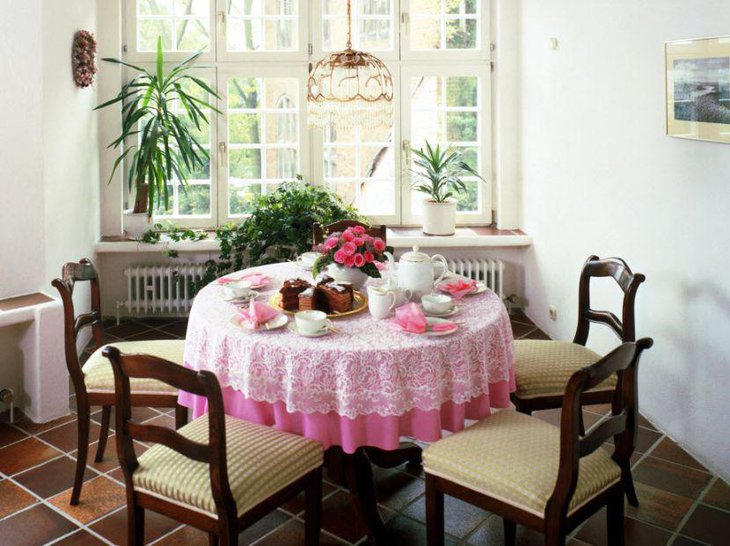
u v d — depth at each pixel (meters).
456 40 5.50
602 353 4.25
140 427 2.36
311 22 5.40
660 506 3.04
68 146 4.42
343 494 3.16
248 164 5.51
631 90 3.76
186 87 5.39
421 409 2.61
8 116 3.82
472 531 2.91
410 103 5.51
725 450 3.19
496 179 5.57
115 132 5.25
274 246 5.20
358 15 5.41
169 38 5.38
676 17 3.34
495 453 2.45
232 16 5.36
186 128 5.04
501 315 2.96
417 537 2.87
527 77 5.19
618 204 3.94
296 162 5.53
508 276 5.51
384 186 5.59
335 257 3.13
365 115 3.50
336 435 2.66
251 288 3.29
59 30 4.20
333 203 5.11
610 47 3.96
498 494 2.35
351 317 2.95
